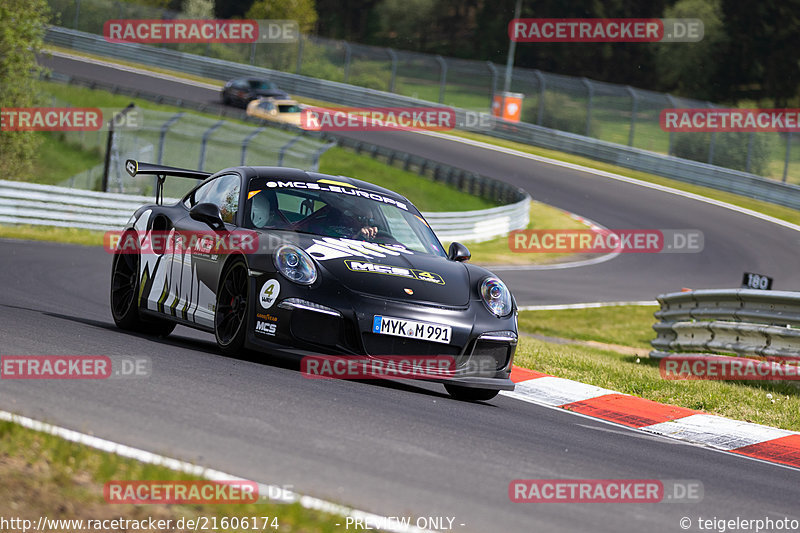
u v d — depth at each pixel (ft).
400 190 374.84
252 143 313.12
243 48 611.06
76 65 549.95
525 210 349.41
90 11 635.66
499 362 74.33
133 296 88.74
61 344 69.62
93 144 388.57
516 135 502.38
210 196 85.46
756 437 78.33
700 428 79.97
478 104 615.98
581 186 423.23
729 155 512.63
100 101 443.73
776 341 116.57
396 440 52.90
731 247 347.36
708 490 53.83
